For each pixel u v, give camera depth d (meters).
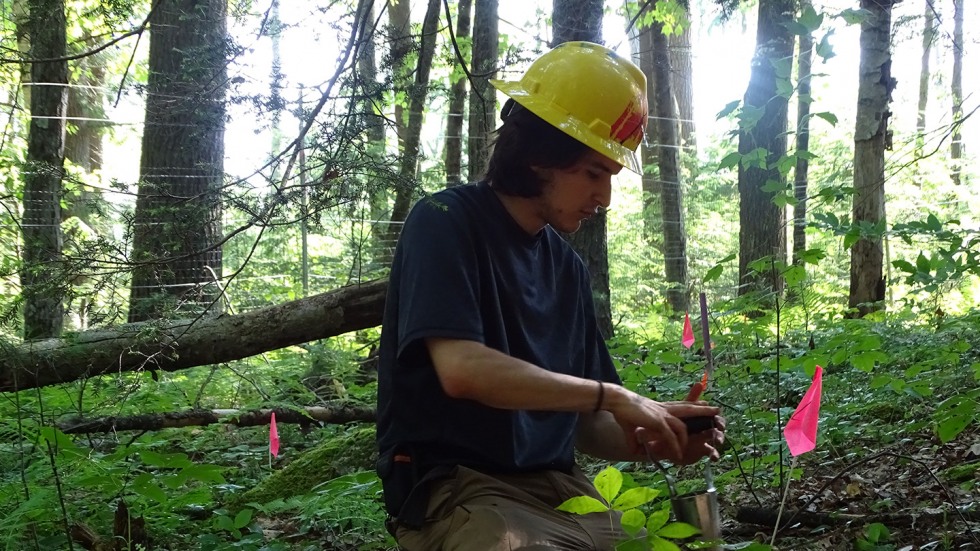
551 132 2.03
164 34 6.41
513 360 1.84
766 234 10.00
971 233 3.39
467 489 2.00
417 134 7.44
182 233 3.38
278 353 8.12
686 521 1.79
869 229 3.32
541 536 1.88
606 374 2.41
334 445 4.73
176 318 4.04
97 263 3.45
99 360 4.51
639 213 17.94
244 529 3.76
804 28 3.15
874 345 3.61
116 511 3.31
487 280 2.03
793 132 3.34
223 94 3.26
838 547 2.74
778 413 3.47
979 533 2.65
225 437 5.54
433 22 7.81
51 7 3.78
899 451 3.84
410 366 2.04
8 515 3.24
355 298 5.00
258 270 10.29
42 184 4.54
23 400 4.87
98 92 12.71
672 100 15.41
